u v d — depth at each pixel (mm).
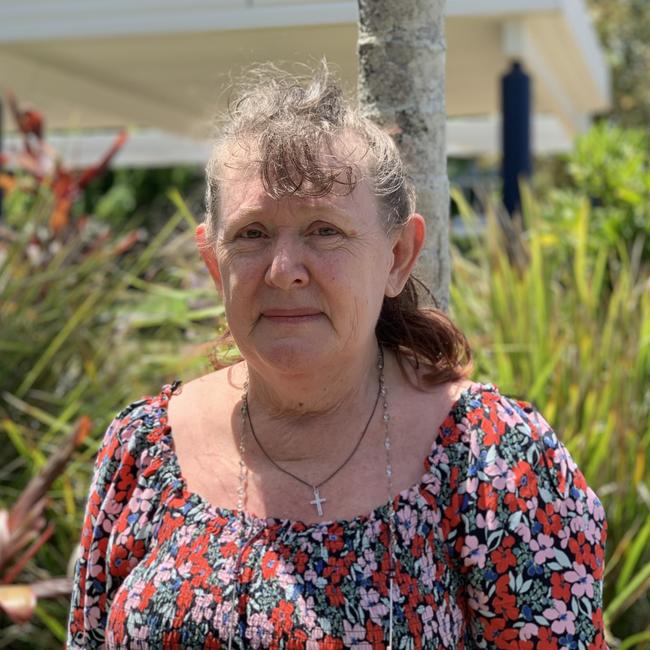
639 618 3135
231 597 1475
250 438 1632
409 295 1721
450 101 9047
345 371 1573
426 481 1520
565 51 7309
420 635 1443
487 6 5445
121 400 3830
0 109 7695
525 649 1476
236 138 1546
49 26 5844
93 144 11172
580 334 3436
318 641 1429
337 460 1575
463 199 4148
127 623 1536
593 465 3062
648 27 17922
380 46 2113
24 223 4230
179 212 4004
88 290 4020
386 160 1561
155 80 7672
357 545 1486
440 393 1615
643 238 4879
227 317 1563
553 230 4953
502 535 1472
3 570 2777
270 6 4891
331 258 1494
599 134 5516
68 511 3496
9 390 3824
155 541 1604
